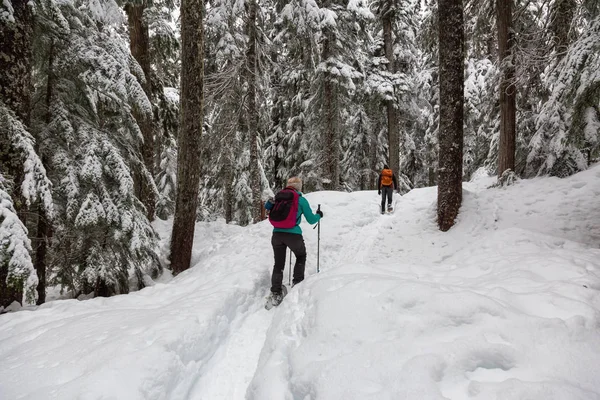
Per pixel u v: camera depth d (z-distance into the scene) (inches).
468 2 377.7
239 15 431.2
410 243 277.6
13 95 183.9
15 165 180.9
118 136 270.1
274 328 130.7
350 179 798.5
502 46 349.7
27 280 153.6
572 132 251.3
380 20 666.2
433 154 824.9
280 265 178.1
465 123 679.7
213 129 482.3
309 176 584.1
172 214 506.9
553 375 72.1
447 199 286.2
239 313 165.3
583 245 196.4
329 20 453.7
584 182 283.7
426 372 74.2
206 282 203.3
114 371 90.8
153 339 110.7
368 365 82.2
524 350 79.6
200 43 255.0
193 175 271.1
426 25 445.4
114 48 255.3
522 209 277.6
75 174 224.8
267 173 778.8
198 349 121.0
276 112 735.7
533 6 437.1
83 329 126.6
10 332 138.7
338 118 557.6
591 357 75.4
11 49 182.9
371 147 775.7
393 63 682.2
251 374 118.3
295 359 97.9
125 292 250.4
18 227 157.6
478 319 92.4
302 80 606.9
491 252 208.5
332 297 119.1
